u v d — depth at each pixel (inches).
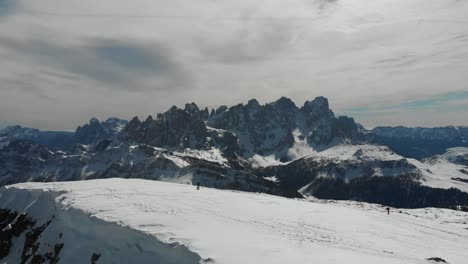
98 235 1518.2
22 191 2428.6
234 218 1764.3
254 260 1091.3
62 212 1829.5
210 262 1082.7
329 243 1501.0
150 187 2655.0
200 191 2731.3
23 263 1720.0
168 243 1251.2
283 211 2207.2
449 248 1897.1
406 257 1476.4
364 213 2763.3
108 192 2231.8
